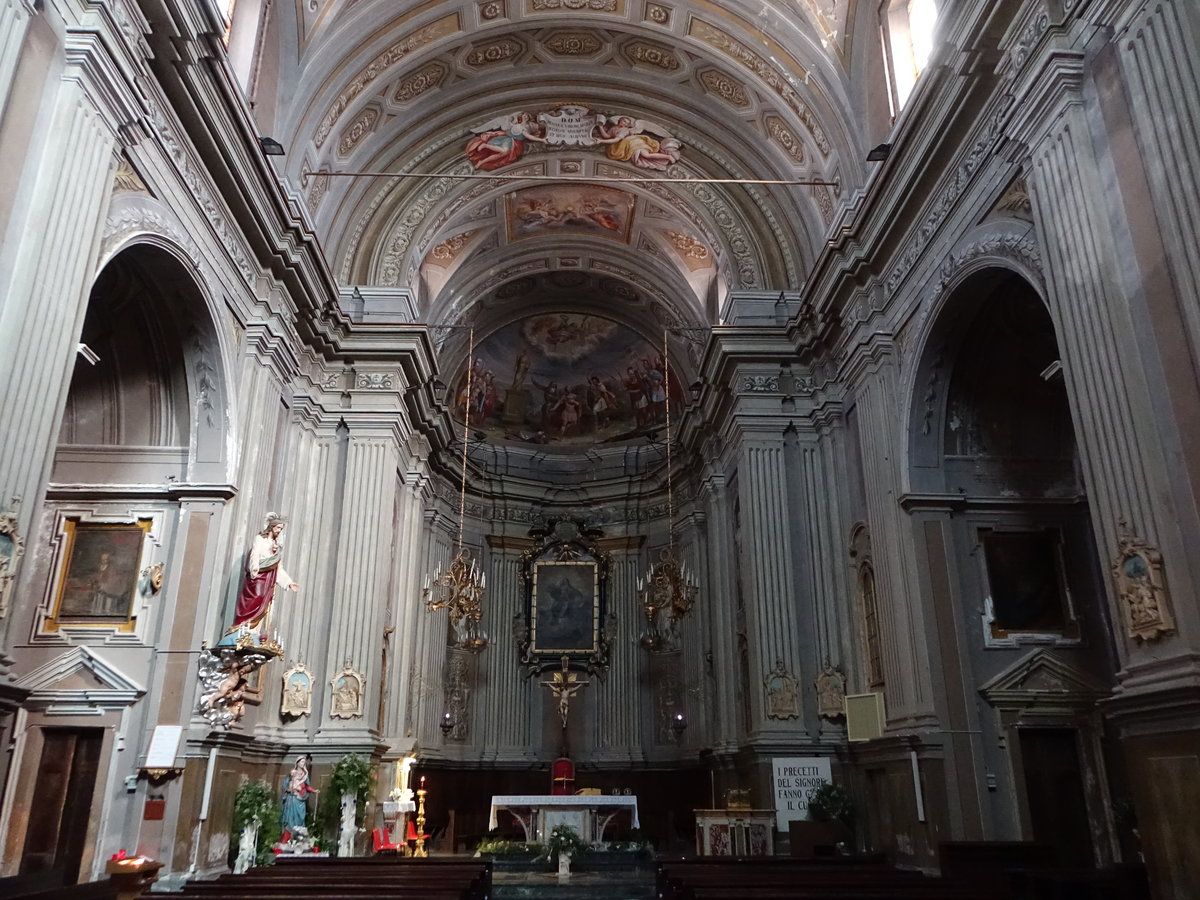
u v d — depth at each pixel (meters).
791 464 14.34
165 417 10.41
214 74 8.96
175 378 10.30
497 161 16.08
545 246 19.11
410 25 13.24
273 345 11.66
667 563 17.11
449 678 19.16
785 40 12.95
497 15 13.87
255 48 11.36
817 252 14.48
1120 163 6.66
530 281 20.50
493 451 21.84
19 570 6.11
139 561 9.98
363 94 13.73
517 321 21.69
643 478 21.41
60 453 10.23
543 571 21.12
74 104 6.77
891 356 11.48
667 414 20.36
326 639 13.27
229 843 10.30
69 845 9.02
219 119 9.43
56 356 6.55
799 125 13.85
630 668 20.39
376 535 13.74
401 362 14.59
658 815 19.00
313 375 14.00
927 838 9.69
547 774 19.72
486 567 20.94
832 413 13.73
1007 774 9.75
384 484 14.02
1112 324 6.56
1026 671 10.02
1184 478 5.87
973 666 10.12
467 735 19.38
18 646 9.53
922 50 11.17
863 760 11.96
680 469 19.92
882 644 11.13
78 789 9.27
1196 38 5.88
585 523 21.64
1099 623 10.35
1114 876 6.89
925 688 10.04
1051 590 10.51
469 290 18.98
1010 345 10.48
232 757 10.54
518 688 20.34
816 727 13.13
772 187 15.45
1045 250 7.45
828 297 12.74
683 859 9.27
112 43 7.18
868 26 12.17
